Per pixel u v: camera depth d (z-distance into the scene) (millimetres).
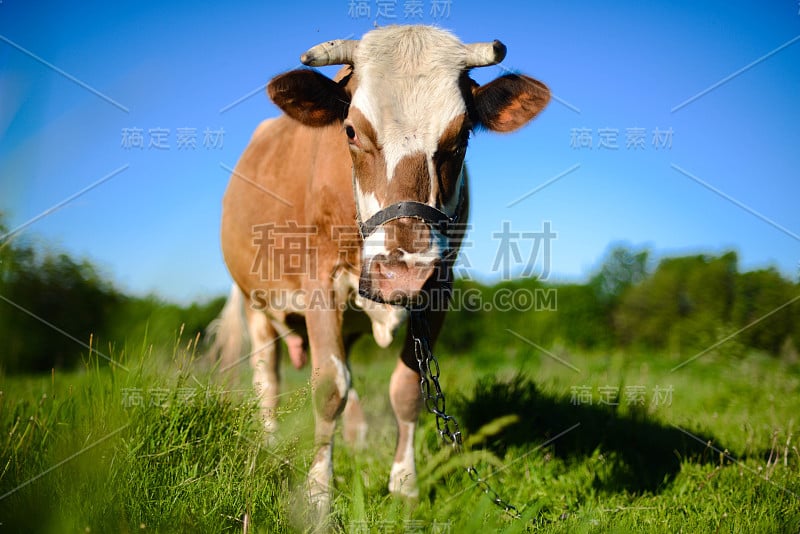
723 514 3254
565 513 3316
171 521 2691
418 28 3494
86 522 2525
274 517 2852
